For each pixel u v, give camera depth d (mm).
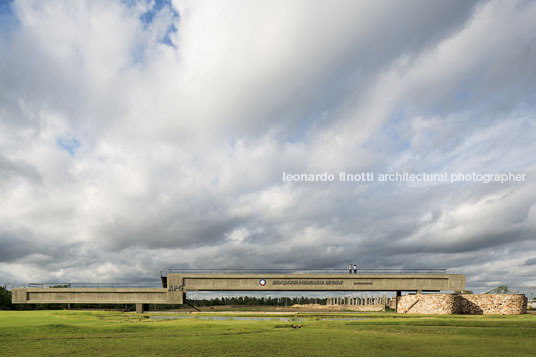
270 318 47125
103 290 68812
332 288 66750
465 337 27031
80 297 68875
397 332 29906
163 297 68000
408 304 58688
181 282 68125
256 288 67625
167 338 26453
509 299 52031
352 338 26312
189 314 57281
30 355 20188
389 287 66062
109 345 23406
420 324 35469
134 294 68375
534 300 79000
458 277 65438
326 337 26828
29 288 68875
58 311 62562
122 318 45781
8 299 90062
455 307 53188
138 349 21875
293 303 157000
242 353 20500
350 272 67250
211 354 20234
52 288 69000
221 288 68000
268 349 21719
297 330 31297
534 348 22297
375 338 26312
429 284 65625
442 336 27531
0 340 25734
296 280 67562
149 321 40219
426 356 19578
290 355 19891
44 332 29203
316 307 114562
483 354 20266
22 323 35406
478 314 53312
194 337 26953
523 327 32094
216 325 34688
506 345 23359
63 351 21375
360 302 113875
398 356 19609
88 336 27469
